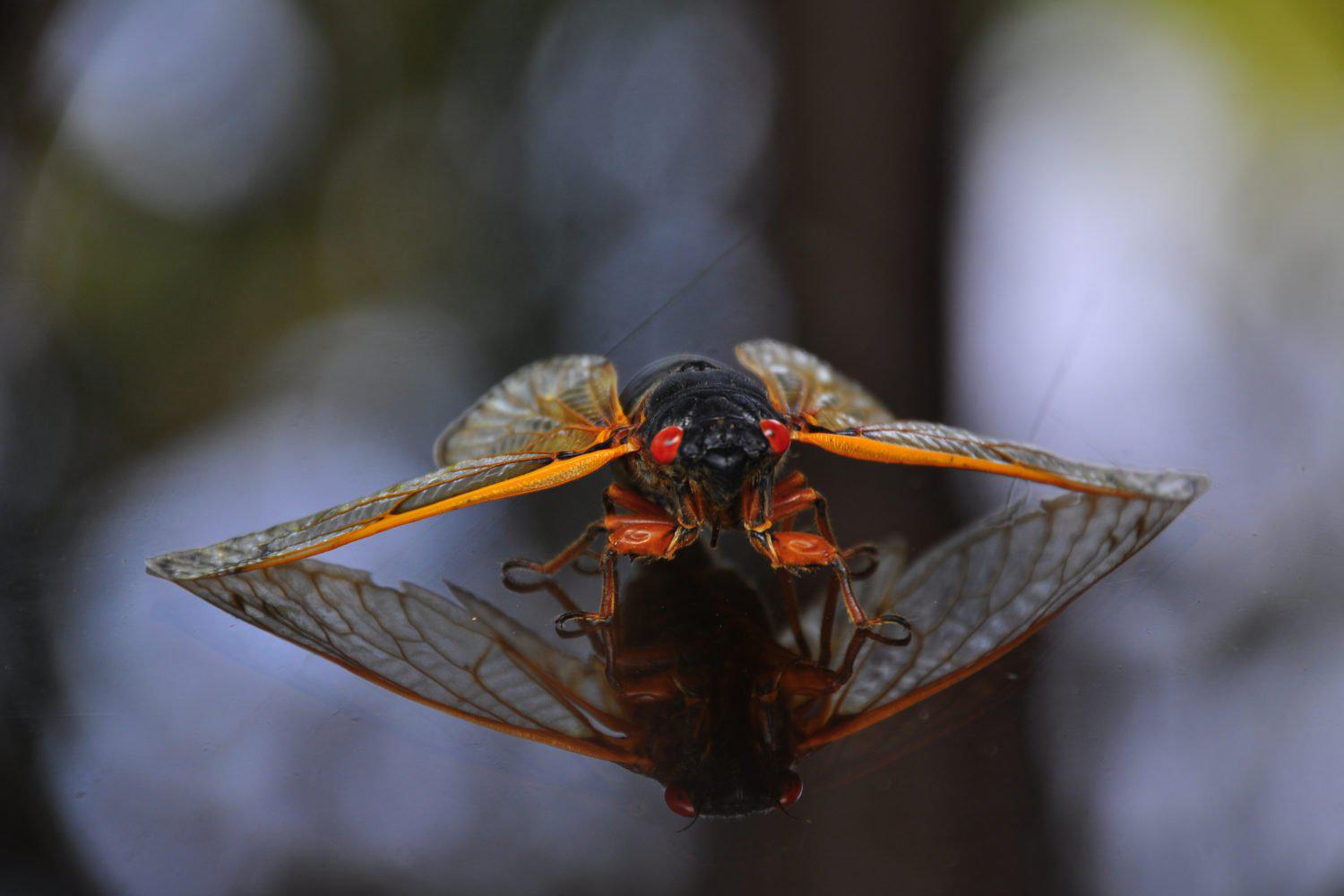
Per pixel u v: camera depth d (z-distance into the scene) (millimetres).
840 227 435
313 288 413
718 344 392
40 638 342
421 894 324
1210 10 508
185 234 417
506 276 414
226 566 346
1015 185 480
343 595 348
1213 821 328
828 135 487
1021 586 347
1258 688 336
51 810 328
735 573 353
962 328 398
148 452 368
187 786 330
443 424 375
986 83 553
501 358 391
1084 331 396
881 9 500
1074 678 338
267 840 327
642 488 361
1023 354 392
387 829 328
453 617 345
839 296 403
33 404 376
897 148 486
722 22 580
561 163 508
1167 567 348
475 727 335
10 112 419
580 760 332
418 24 542
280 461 367
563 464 352
